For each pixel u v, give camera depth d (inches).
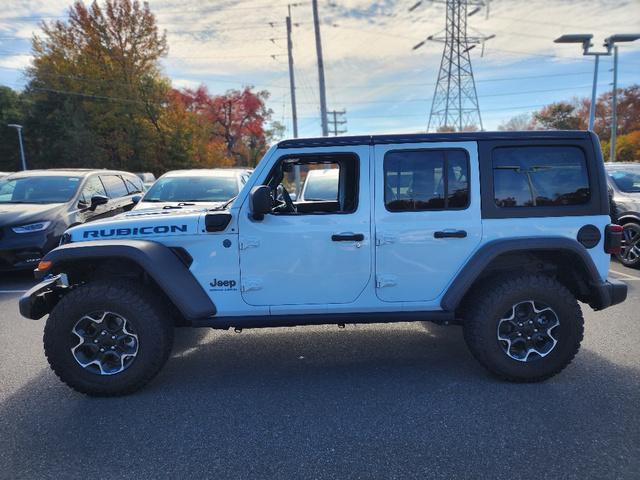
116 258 136.7
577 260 141.0
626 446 107.1
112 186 366.9
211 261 138.9
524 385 140.4
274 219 138.6
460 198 140.2
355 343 180.2
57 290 146.8
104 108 1583.4
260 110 2269.9
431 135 140.5
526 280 136.8
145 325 133.4
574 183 141.5
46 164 1627.7
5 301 244.2
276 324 142.5
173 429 119.3
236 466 103.1
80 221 307.3
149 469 102.6
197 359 167.3
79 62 1567.4
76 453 109.3
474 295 144.3
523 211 140.1
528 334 139.6
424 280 140.9
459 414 123.8
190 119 1785.2
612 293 141.6
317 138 141.4
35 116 1664.6
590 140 141.3
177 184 312.5
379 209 139.4
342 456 106.0
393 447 109.3
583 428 115.3
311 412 127.1
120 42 1594.5
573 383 140.5
